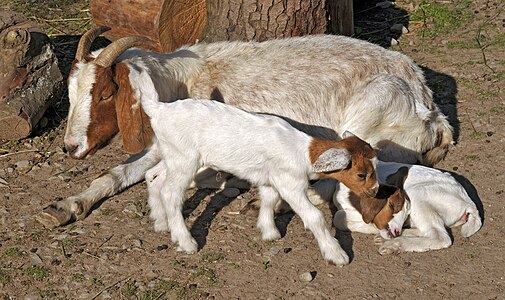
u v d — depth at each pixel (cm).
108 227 315
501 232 306
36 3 463
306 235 308
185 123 298
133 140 308
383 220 300
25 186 337
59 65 405
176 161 300
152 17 387
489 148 345
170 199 301
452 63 400
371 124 322
